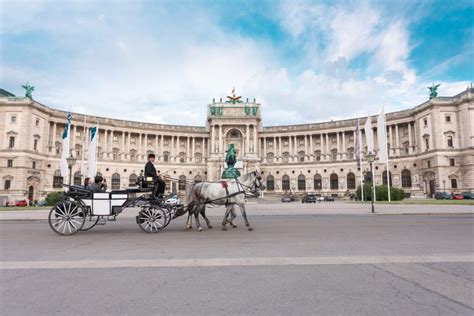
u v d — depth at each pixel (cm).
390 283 745
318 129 10894
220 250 1138
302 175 10706
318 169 10488
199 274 828
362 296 660
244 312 580
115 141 10550
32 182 8394
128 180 10138
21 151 8112
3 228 1933
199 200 1734
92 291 701
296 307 603
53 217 2780
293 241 1323
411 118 9369
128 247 1209
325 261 956
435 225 1900
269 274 824
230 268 887
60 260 992
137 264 934
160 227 1636
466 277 791
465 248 1156
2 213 3231
